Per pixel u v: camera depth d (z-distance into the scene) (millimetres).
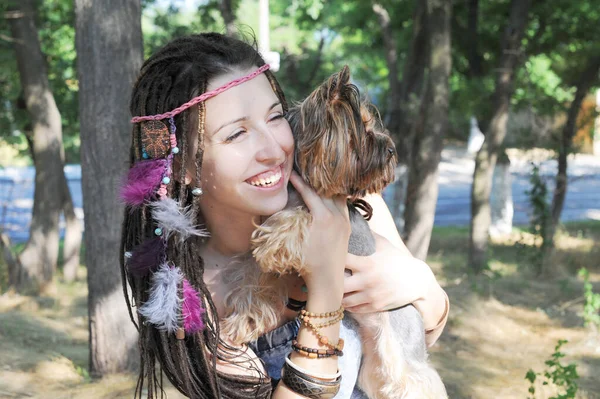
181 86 1689
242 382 1848
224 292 1918
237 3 14883
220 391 1825
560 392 6926
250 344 1938
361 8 14977
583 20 13773
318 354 1762
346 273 1961
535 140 14508
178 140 1715
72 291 12211
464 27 13898
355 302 1933
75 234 13273
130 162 1847
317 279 1765
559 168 14070
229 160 1664
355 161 1750
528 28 14062
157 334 1857
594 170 31969
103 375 6672
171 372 1836
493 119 12031
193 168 1721
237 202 1705
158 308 1723
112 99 6250
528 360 8203
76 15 6258
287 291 1908
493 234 17141
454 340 8945
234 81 1678
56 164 12227
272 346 1922
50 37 14492
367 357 2053
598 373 7676
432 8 9906
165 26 15414
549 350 8641
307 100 1795
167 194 1746
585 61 14164
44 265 12164
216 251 1925
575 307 10688
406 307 2143
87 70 6258
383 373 2033
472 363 8055
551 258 13227
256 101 1688
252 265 1885
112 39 6199
